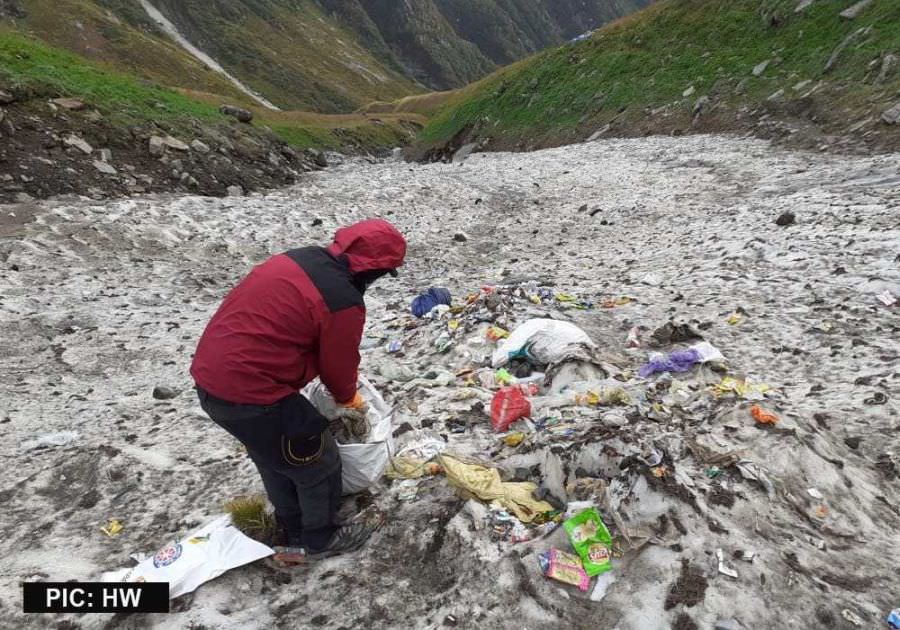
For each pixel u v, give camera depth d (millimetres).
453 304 9992
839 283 9695
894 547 3904
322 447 3752
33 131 22406
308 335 3457
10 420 7102
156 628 3580
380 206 21359
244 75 128000
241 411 3416
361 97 139750
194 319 11234
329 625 3545
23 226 14727
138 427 6727
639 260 13898
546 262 15188
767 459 4363
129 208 17172
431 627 3420
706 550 3559
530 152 40406
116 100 27453
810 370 7012
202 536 4094
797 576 3506
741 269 11391
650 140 32688
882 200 14266
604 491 3840
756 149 25438
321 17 179750
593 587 3479
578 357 6328
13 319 10359
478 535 3875
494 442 5020
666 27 42406
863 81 25312
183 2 136500
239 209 19188
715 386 6168
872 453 5082
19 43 29094
